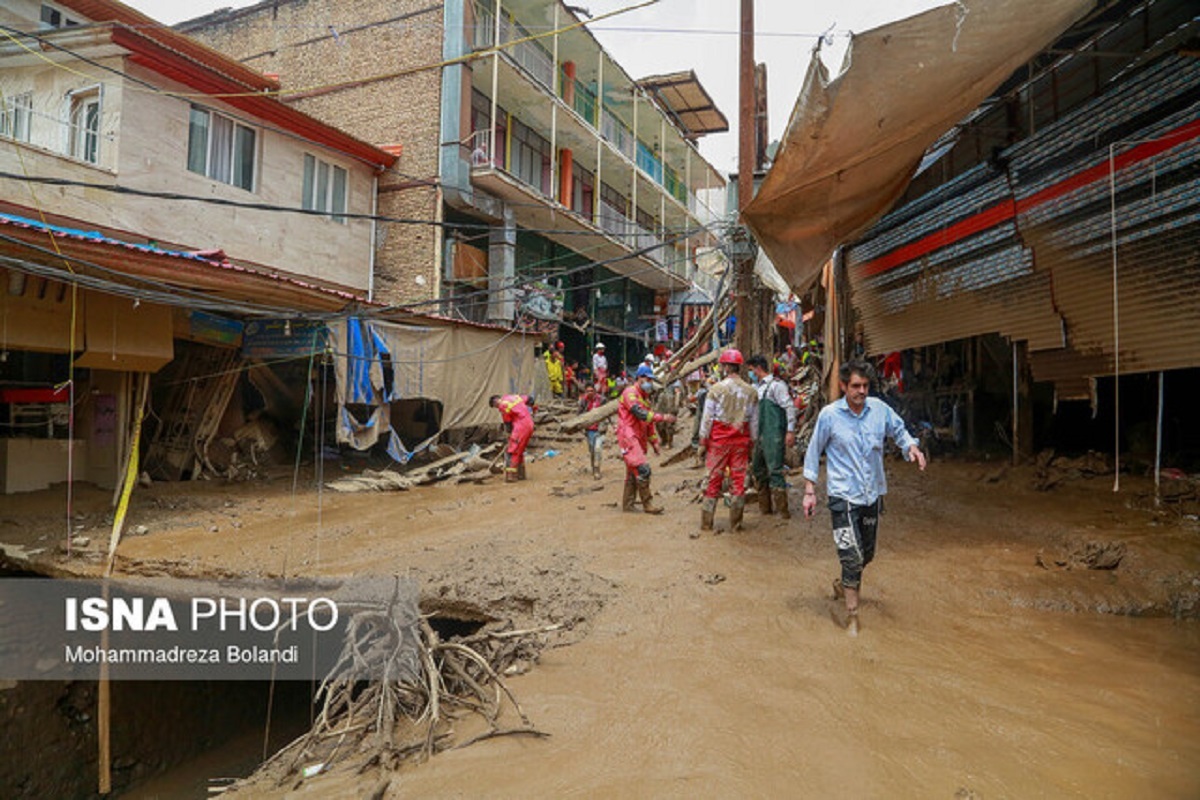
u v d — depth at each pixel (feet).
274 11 68.44
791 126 18.74
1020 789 9.52
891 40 16.87
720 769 10.27
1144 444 29.01
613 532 24.39
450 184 59.67
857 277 35.96
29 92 41.45
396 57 63.00
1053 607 16.70
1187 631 15.39
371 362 42.22
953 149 28.63
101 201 38.14
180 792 26.04
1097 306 21.91
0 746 22.91
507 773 10.95
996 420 35.27
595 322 88.79
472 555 22.09
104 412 36.17
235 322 41.01
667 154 110.93
